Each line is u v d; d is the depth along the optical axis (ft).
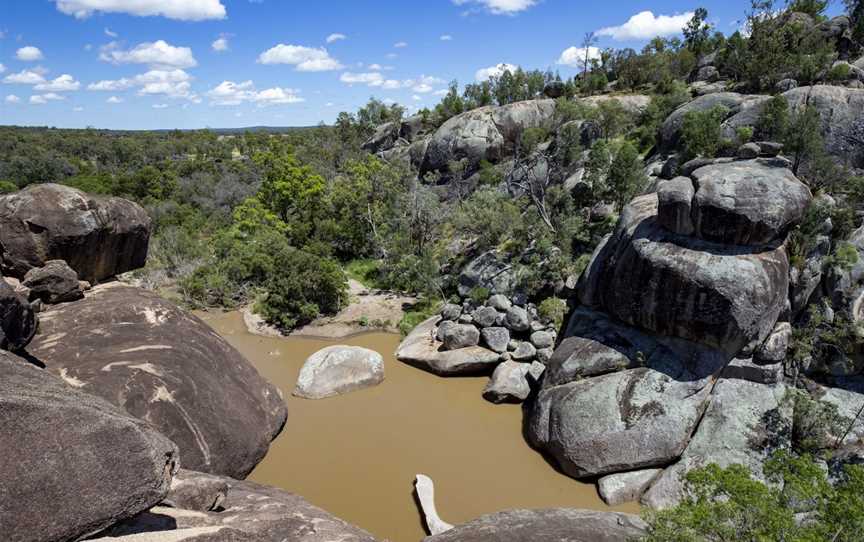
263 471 56.24
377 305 106.83
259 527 32.35
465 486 54.29
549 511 41.75
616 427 54.13
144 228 68.28
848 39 132.05
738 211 54.29
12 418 24.12
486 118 171.42
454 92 210.38
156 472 26.55
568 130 133.59
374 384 76.07
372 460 58.54
